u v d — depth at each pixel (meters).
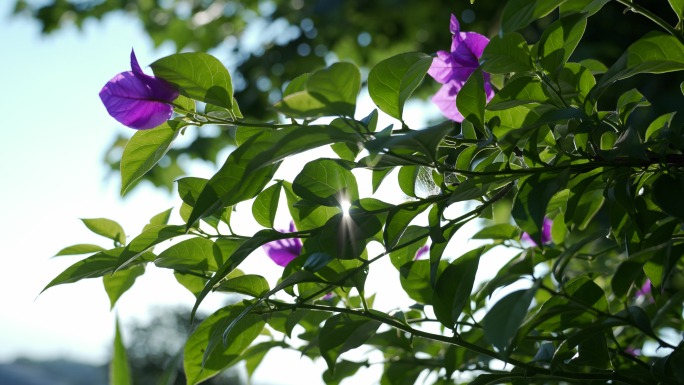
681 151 0.76
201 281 0.88
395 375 0.94
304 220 0.83
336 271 0.82
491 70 0.80
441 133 0.72
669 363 0.77
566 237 0.96
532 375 0.80
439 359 0.94
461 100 0.78
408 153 0.77
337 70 0.72
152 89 0.79
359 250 0.79
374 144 0.71
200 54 0.78
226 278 0.85
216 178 0.77
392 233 0.79
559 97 0.80
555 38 0.79
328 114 0.74
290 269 0.82
